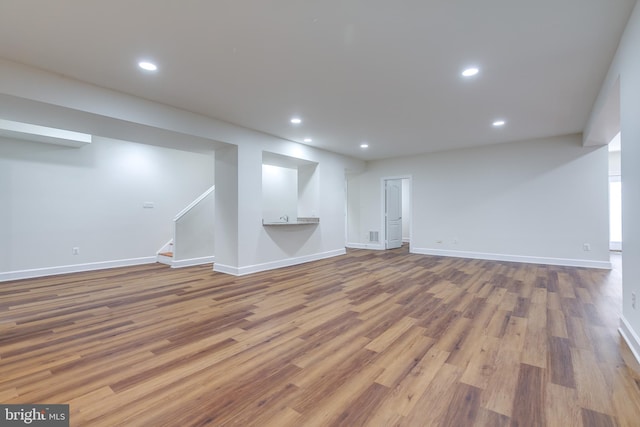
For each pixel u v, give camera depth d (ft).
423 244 23.22
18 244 14.98
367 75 9.81
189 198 22.00
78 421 4.86
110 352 7.27
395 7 6.56
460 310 10.23
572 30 7.38
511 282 14.07
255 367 6.58
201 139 14.08
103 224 17.85
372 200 26.11
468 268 17.42
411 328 8.70
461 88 10.82
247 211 16.08
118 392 5.67
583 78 9.98
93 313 10.02
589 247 17.40
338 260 20.42
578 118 14.39
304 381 6.05
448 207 21.99
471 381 6.02
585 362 6.73
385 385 5.90
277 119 14.40
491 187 20.25
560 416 4.97
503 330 8.53
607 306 10.55
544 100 11.98
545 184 18.54
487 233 20.47
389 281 14.35
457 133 17.11
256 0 6.32
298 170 22.18
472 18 6.94
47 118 10.90
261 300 11.43
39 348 7.47
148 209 19.90
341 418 4.97
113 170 18.33
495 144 19.99
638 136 6.65
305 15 6.84
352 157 24.39
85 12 6.68
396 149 21.43
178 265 18.21
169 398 5.50
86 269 17.11
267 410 5.18
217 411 5.15
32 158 15.40
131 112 11.35
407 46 8.13
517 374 6.26
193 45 8.07
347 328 8.73
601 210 17.11
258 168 16.55
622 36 7.51
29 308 10.53
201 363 6.75
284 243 18.34
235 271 15.83
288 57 8.70
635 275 7.09
